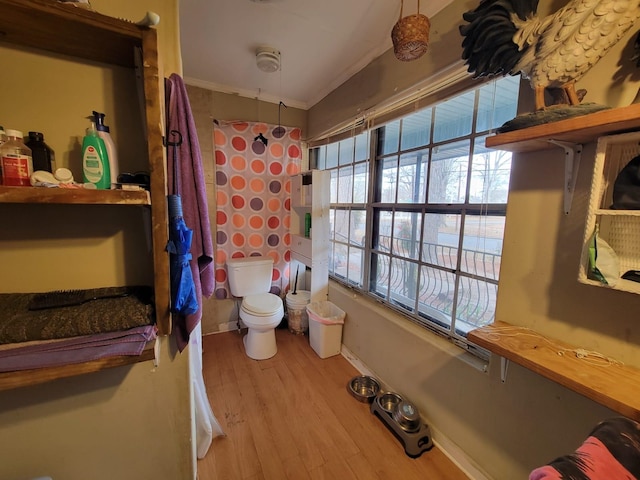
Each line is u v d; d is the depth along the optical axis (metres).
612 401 0.64
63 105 0.79
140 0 0.85
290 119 2.73
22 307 0.73
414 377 1.59
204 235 0.98
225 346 2.39
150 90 0.68
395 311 1.82
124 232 0.88
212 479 1.25
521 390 1.07
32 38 0.69
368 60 1.83
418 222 1.66
